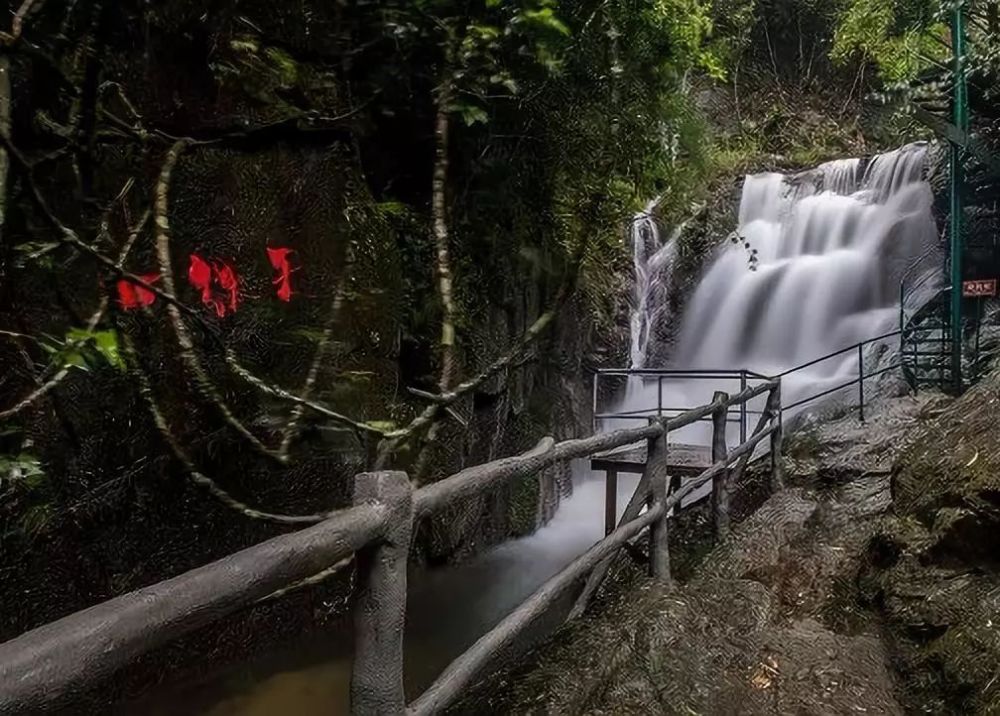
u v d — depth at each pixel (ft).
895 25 28.12
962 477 9.88
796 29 55.57
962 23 20.70
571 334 25.62
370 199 12.69
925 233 40.55
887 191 44.27
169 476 9.29
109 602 3.01
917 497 10.91
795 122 55.62
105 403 8.55
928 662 8.56
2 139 4.78
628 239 36.68
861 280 41.39
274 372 10.21
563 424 23.77
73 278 7.62
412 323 13.82
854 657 8.83
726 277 45.01
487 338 16.34
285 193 10.84
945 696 8.09
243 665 10.66
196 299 9.30
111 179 8.07
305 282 10.96
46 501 8.07
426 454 6.45
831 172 48.01
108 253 7.72
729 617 9.57
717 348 43.01
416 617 13.62
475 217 15.74
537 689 7.40
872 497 16.17
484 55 8.67
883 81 43.86
